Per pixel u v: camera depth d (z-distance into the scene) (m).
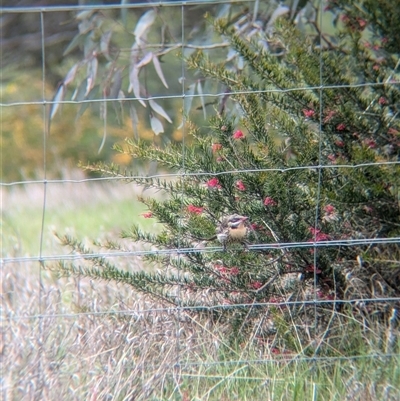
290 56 15.38
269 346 14.01
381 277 14.70
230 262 14.33
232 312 14.41
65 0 46.22
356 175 14.22
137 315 13.76
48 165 45.69
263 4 19.97
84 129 45.91
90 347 13.19
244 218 13.89
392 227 14.82
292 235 14.45
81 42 21.69
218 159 14.57
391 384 12.92
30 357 12.75
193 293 14.52
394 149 15.24
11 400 12.22
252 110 14.57
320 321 14.46
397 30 15.53
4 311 14.17
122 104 19.61
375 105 15.24
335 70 15.08
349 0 15.98
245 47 15.35
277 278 14.56
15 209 29.36
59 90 19.94
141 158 14.64
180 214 14.48
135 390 12.66
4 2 46.31
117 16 32.56
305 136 14.67
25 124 47.00
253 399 12.85
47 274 17.02
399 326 14.35
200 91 18.38
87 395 12.40
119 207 29.02
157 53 19.55
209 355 13.62
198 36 21.78
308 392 12.82
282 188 14.12
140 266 16.69
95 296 14.70
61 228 24.89
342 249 14.79
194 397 12.69
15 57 48.69
